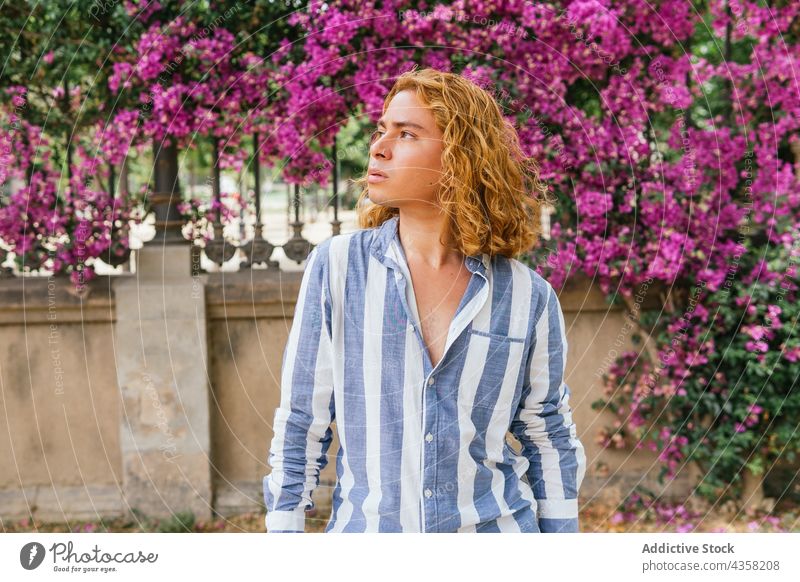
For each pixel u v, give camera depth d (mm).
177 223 2969
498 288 1137
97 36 2865
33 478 3051
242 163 2961
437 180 1093
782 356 2988
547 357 1179
